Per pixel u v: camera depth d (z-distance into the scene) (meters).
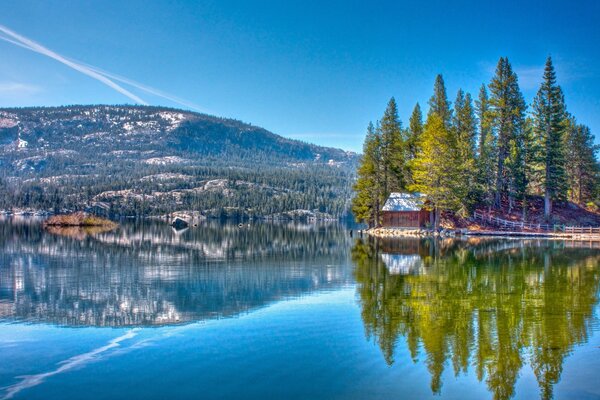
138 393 10.59
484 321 16.77
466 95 81.50
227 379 11.41
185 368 12.10
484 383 11.31
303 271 29.20
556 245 49.12
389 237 64.94
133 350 13.52
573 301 20.20
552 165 73.19
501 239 58.81
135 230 85.44
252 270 29.72
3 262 32.56
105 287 23.25
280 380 11.37
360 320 16.89
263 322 16.61
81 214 99.19
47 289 22.59
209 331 15.47
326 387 10.98
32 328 15.78
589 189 87.75
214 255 39.09
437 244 50.94
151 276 26.97
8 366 12.22
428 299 20.64
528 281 25.41
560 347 13.90
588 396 10.66
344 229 104.12
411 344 14.14
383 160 77.88
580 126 87.25
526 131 76.50
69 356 12.97
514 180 74.12
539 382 11.40
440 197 66.44
